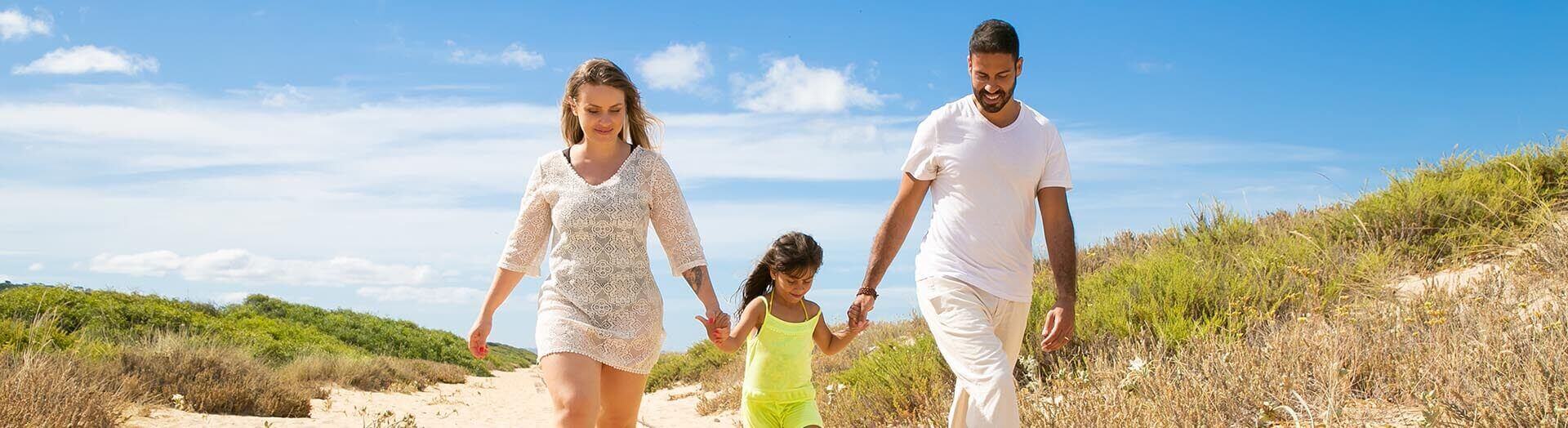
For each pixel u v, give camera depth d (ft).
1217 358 16.25
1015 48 11.75
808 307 14.80
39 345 33.35
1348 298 21.65
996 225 12.07
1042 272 31.96
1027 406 16.02
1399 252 24.97
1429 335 15.48
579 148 12.52
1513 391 11.80
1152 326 21.36
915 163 12.67
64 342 36.68
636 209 12.05
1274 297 21.89
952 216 12.25
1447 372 13.19
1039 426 14.99
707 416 34.63
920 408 20.66
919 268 12.79
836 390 24.72
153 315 59.11
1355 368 14.85
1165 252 30.32
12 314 52.08
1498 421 11.28
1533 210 24.84
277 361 57.98
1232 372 15.30
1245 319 20.26
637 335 12.00
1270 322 19.65
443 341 96.43
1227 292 22.31
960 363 11.84
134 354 31.58
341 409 38.24
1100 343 21.29
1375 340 15.71
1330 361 15.08
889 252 13.00
